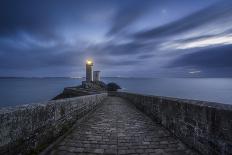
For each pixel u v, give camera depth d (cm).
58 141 423
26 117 314
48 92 9112
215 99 6056
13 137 278
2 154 254
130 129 557
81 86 4434
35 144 340
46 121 388
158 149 393
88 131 523
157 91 9094
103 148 393
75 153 361
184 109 439
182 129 448
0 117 252
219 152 306
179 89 11038
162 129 564
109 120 695
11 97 6881
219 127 307
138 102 1159
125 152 374
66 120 519
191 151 382
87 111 848
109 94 2991
